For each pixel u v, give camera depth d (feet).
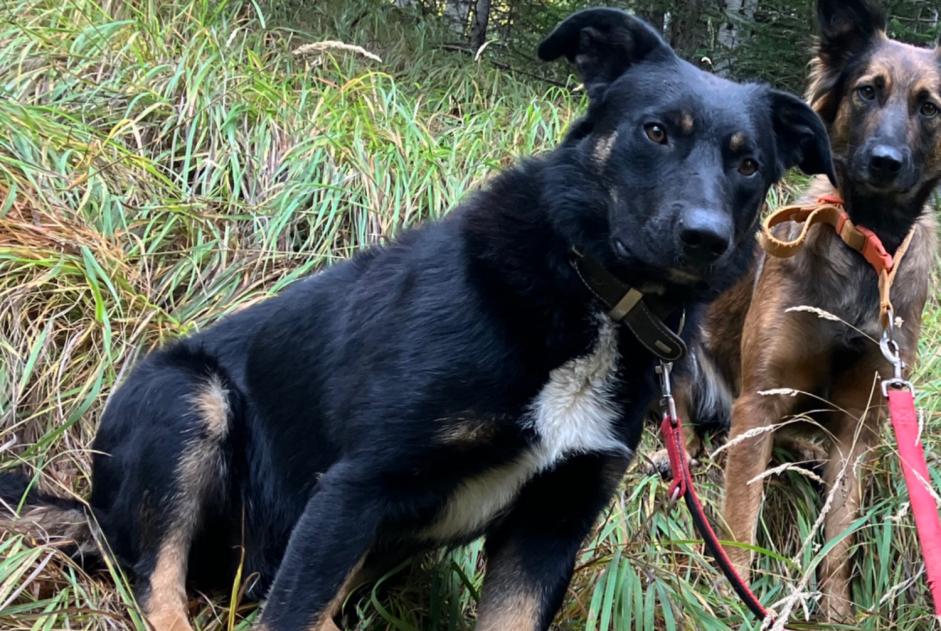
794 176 7.03
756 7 8.68
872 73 5.01
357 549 3.70
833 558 4.83
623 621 4.13
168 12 6.91
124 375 4.65
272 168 5.67
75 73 5.89
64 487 4.24
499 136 6.52
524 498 3.91
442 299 3.76
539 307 3.72
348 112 6.12
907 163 4.82
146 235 5.12
